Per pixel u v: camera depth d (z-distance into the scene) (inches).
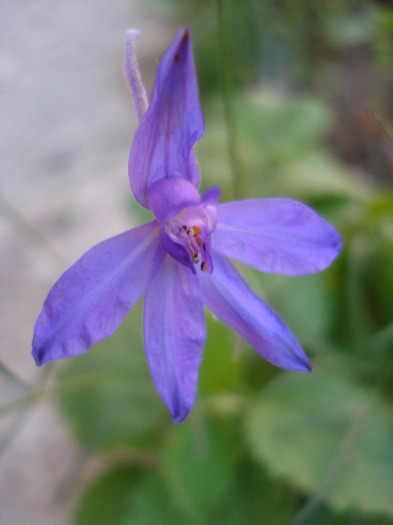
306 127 4.9
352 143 6.6
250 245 2.2
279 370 3.8
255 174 4.7
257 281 3.5
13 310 5.2
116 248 2.0
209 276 2.2
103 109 8.2
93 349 3.6
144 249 2.1
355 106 7.0
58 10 11.5
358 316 3.7
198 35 7.8
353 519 3.1
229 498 3.2
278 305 3.7
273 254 2.1
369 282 3.8
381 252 3.8
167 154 2.0
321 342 3.6
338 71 7.5
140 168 2.0
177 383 2.0
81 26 10.7
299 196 4.5
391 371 3.4
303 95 7.3
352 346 3.6
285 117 4.9
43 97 8.7
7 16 11.4
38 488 3.9
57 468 4.0
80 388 3.6
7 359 4.8
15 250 5.9
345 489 2.9
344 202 4.5
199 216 2.0
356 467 3.0
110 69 9.3
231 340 3.4
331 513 3.1
